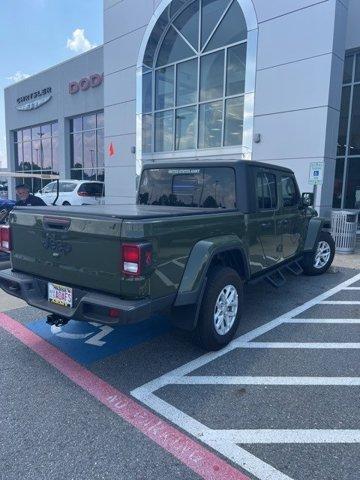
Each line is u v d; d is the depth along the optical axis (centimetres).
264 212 457
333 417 271
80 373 332
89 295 302
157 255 294
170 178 484
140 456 231
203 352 376
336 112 978
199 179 455
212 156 1230
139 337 410
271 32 1012
